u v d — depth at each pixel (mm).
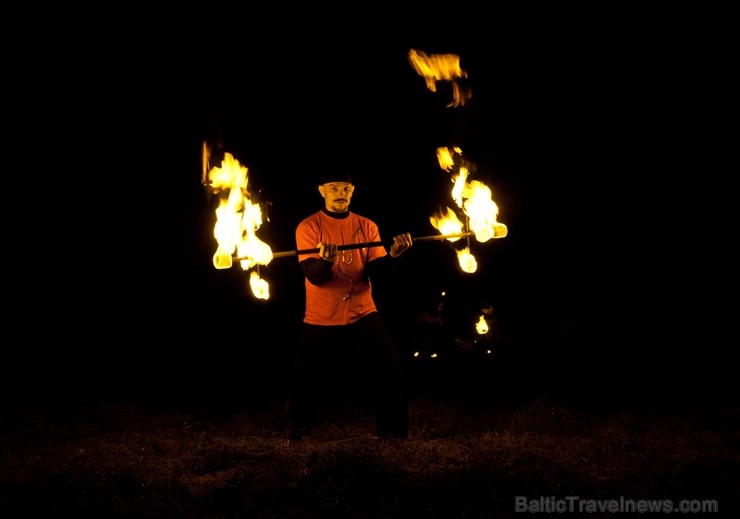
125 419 6621
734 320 9320
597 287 10250
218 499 3900
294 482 4168
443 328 11359
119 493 4051
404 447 4805
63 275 9992
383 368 5352
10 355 8766
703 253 9828
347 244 5578
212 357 10016
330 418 6754
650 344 9125
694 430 5605
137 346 9797
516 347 10938
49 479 4234
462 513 3662
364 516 3672
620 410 6910
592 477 4223
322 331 5484
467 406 7520
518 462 4406
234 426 6328
